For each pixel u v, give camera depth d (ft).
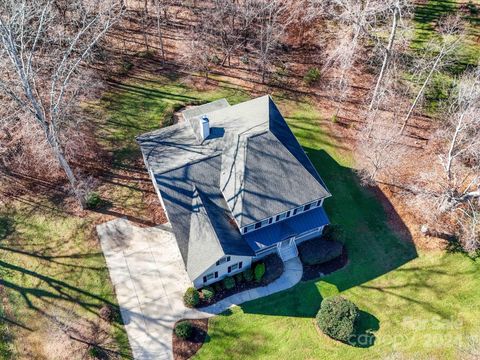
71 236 130.72
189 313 116.26
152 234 131.34
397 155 138.62
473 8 196.85
